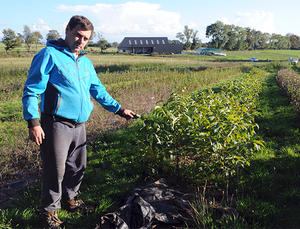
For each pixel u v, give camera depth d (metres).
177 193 3.10
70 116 2.43
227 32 139.38
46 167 2.48
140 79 16.19
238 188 3.37
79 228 2.67
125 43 102.56
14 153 4.34
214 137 3.12
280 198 3.23
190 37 129.12
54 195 2.57
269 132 5.87
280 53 117.06
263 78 17.83
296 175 3.76
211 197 3.12
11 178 3.78
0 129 5.96
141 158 3.73
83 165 2.85
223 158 3.23
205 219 2.58
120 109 2.99
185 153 3.40
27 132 5.55
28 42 91.88
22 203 3.07
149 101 8.44
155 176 3.62
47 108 2.36
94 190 3.38
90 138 5.29
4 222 2.67
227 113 3.57
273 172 3.89
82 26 2.28
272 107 8.57
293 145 4.94
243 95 7.91
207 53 98.88
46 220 2.62
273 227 2.68
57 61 2.29
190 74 19.33
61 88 2.33
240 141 3.31
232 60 62.97
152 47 99.88
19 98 10.46
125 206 2.67
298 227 2.66
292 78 12.09
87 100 2.57
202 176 3.36
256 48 158.38
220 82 15.45
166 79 15.95
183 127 3.30
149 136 3.24
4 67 21.69
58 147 2.42
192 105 3.59
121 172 3.87
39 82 2.22
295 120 6.71
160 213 2.70
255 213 2.83
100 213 2.87
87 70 2.60
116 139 5.25
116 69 26.28
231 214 2.76
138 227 2.52
